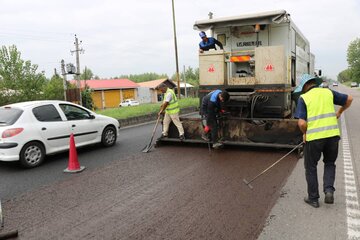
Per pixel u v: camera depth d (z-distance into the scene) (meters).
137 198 5.00
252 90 9.32
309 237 3.61
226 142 8.30
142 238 3.73
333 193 4.66
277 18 9.05
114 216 4.36
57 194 5.30
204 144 8.80
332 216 4.13
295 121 7.69
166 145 9.21
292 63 10.34
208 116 8.14
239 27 9.89
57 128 7.71
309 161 4.45
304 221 4.01
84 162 7.50
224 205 4.61
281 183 5.50
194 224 4.04
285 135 7.84
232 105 9.12
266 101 8.81
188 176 6.07
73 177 6.28
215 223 4.04
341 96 4.49
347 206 4.44
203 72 9.54
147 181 5.85
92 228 4.03
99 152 8.59
